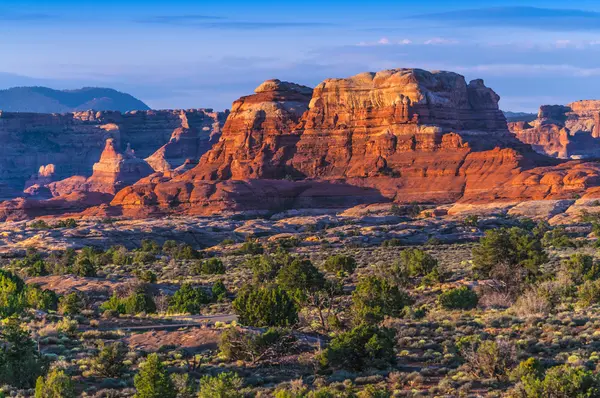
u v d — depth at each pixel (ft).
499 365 138.31
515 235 294.66
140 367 144.87
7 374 135.33
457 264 374.43
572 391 114.83
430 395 128.67
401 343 168.35
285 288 253.03
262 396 128.16
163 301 260.83
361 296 214.07
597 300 211.00
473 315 206.69
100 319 197.36
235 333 157.69
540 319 184.96
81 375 143.23
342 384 135.74
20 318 190.49
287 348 158.30
